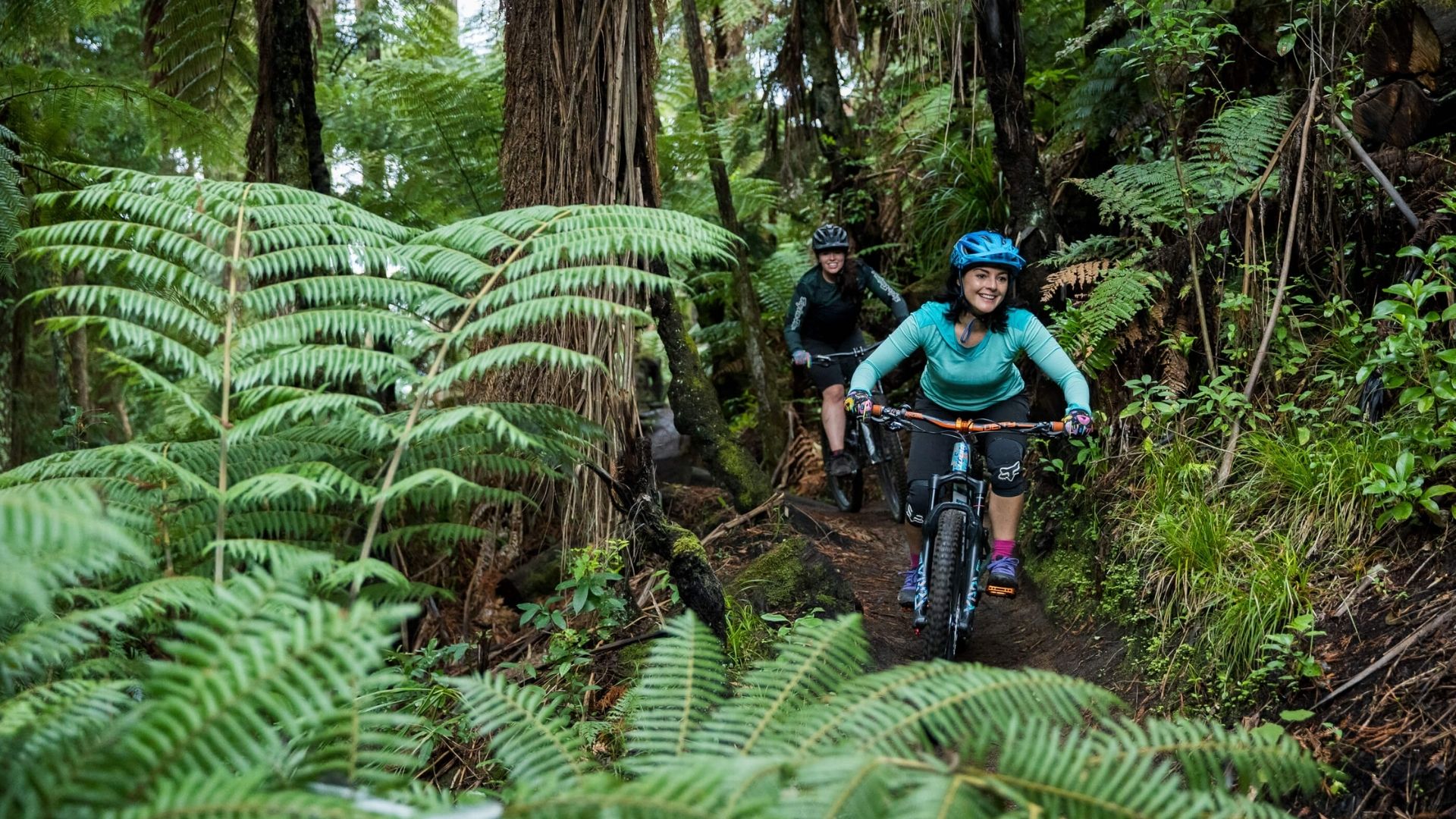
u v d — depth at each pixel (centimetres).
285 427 311
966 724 199
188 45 576
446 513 465
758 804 147
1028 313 411
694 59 697
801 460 824
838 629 234
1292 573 334
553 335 428
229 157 579
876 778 158
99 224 277
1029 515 550
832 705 194
